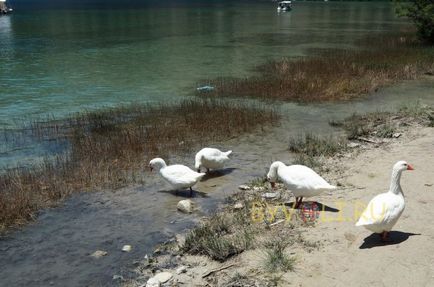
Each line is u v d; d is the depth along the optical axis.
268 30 50.19
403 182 8.98
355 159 11.05
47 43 40.09
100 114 16.67
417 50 28.81
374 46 32.94
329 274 6.11
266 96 18.75
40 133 14.64
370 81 20.20
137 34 46.72
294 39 40.62
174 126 14.48
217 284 6.34
